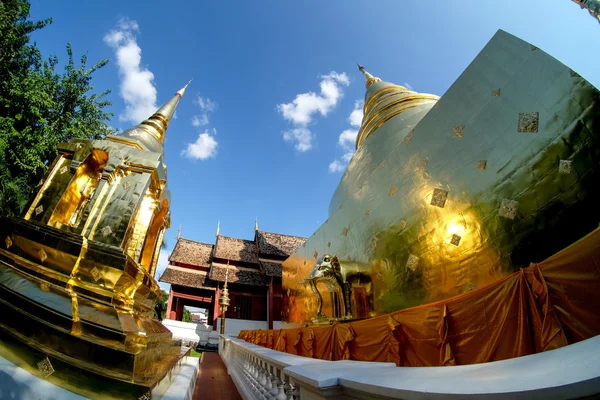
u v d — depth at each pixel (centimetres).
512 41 490
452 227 550
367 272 806
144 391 291
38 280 374
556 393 96
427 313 420
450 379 147
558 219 385
